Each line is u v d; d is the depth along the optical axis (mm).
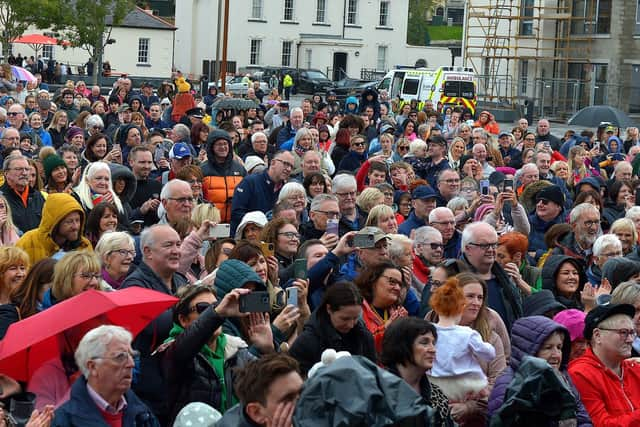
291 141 24031
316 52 100375
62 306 9109
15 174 16094
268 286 11477
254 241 12461
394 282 11391
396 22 104812
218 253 12633
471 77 61125
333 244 13133
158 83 80188
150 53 95438
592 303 12688
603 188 22594
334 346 9992
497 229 16266
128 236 11750
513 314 12430
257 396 7500
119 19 76375
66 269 10141
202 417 8062
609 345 10203
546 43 75375
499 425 8750
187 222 14383
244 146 25203
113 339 8258
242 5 98562
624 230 15789
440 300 10219
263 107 45875
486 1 78000
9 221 14188
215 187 18734
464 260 12648
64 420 8164
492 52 77875
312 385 6957
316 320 10078
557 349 9961
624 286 11703
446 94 60844
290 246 13414
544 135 33688
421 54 106188
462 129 29531
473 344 9961
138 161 18641
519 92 76125
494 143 28578
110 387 8242
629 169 21984
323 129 26531
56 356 9156
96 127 27344
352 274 13195
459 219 16953
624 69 72375
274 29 100062
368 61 103750
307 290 11414
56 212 12992
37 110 31328
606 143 33094
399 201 18625
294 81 88938
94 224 13977
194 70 100312
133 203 18656
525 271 13750
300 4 101000
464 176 22172
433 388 9859
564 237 15719
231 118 27844
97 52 75688
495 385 9797
